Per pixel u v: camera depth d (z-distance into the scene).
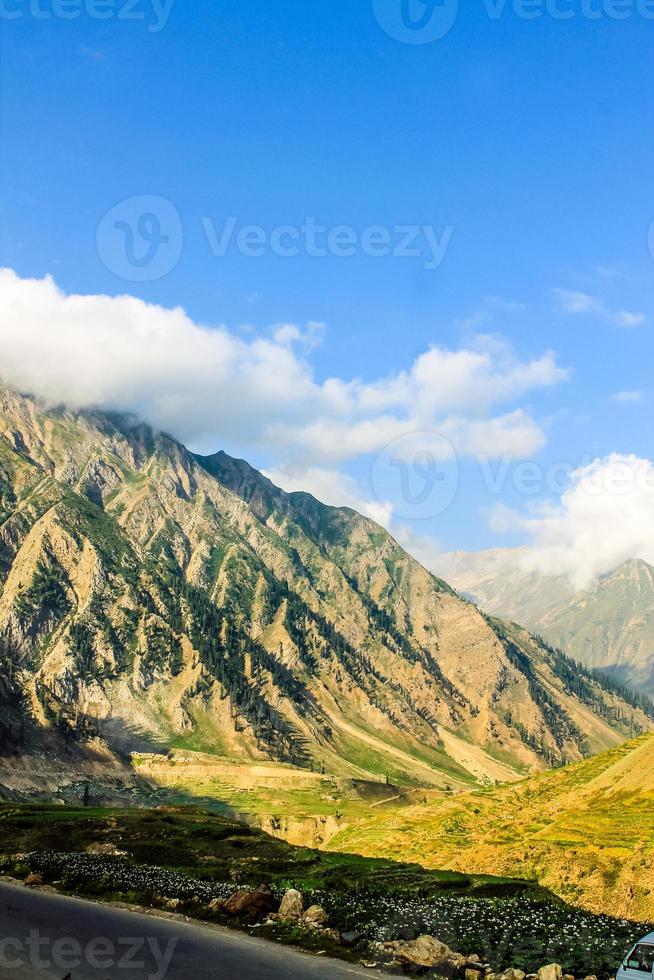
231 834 98.94
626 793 162.12
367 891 69.88
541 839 143.12
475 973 38.31
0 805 129.12
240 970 34.88
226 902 48.03
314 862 85.50
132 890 54.19
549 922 59.38
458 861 153.12
